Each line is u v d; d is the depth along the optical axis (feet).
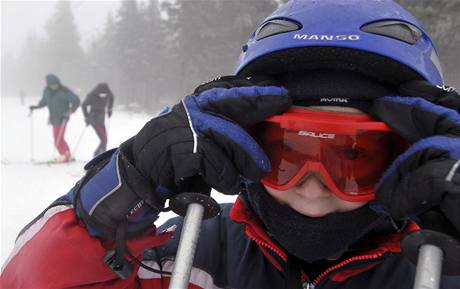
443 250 2.49
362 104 3.34
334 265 3.66
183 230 2.99
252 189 3.72
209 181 3.19
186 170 3.18
